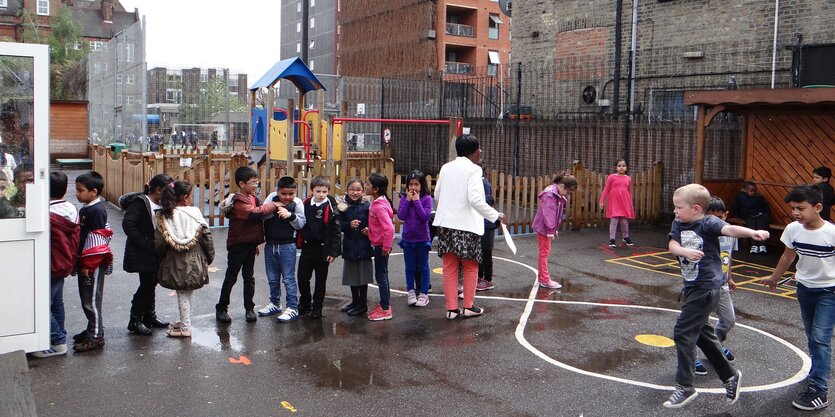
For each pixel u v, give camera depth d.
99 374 5.78
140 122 20.36
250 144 21.23
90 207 6.32
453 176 7.53
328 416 5.05
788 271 10.83
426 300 8.31
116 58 24.47
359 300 7.78
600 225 15.05
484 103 22.69
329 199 7.42
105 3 85.75
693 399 5.34
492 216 7.41
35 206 5.82
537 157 19.06
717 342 5.35
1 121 5.73
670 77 17.36
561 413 5.18
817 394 5.30
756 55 15.70
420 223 8.11
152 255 6.70
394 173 25.94
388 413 5.12
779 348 6.91
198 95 31.77
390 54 56.78
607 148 17.09
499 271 10.50
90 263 6.25
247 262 7.34
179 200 6.74
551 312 8.16
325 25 82.38
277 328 7.21
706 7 16.84
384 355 6.44
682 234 5.37
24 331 5.86
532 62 21.89
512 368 6.16
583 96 19.62
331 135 14.95
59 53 54.69
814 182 11.33
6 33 64.00
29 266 5.86
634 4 18.42
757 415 5.20
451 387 5.67
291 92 35.72
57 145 30.66
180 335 6.79
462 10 55.84
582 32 20.16
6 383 4.71
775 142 13.12
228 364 6.09
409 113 25.34
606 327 7.55
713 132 14.86
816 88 10.67
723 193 13.30
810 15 14.79
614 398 5.50
